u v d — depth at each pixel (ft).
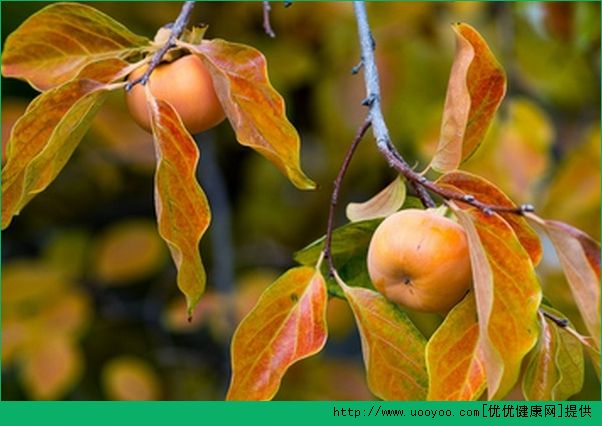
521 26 7.18
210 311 7.07
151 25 7.02
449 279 4.87
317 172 7.77
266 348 4.96
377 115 5.04
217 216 7.57
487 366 4.71
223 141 8.07
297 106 7.70
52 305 7.13
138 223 7.57
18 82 7.29
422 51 6.98
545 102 7.77
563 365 4.97
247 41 7.14
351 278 5.16
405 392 4.99
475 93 5.02
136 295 8.32
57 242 7.64
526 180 6.59
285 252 8.03
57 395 7.01
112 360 8.05
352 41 7.00
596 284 4.75
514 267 4.77
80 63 5.17
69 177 7.96
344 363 7.32
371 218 5.04
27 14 6.98
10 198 4.98
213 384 8.00
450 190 4.89
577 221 6.56
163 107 4.93
